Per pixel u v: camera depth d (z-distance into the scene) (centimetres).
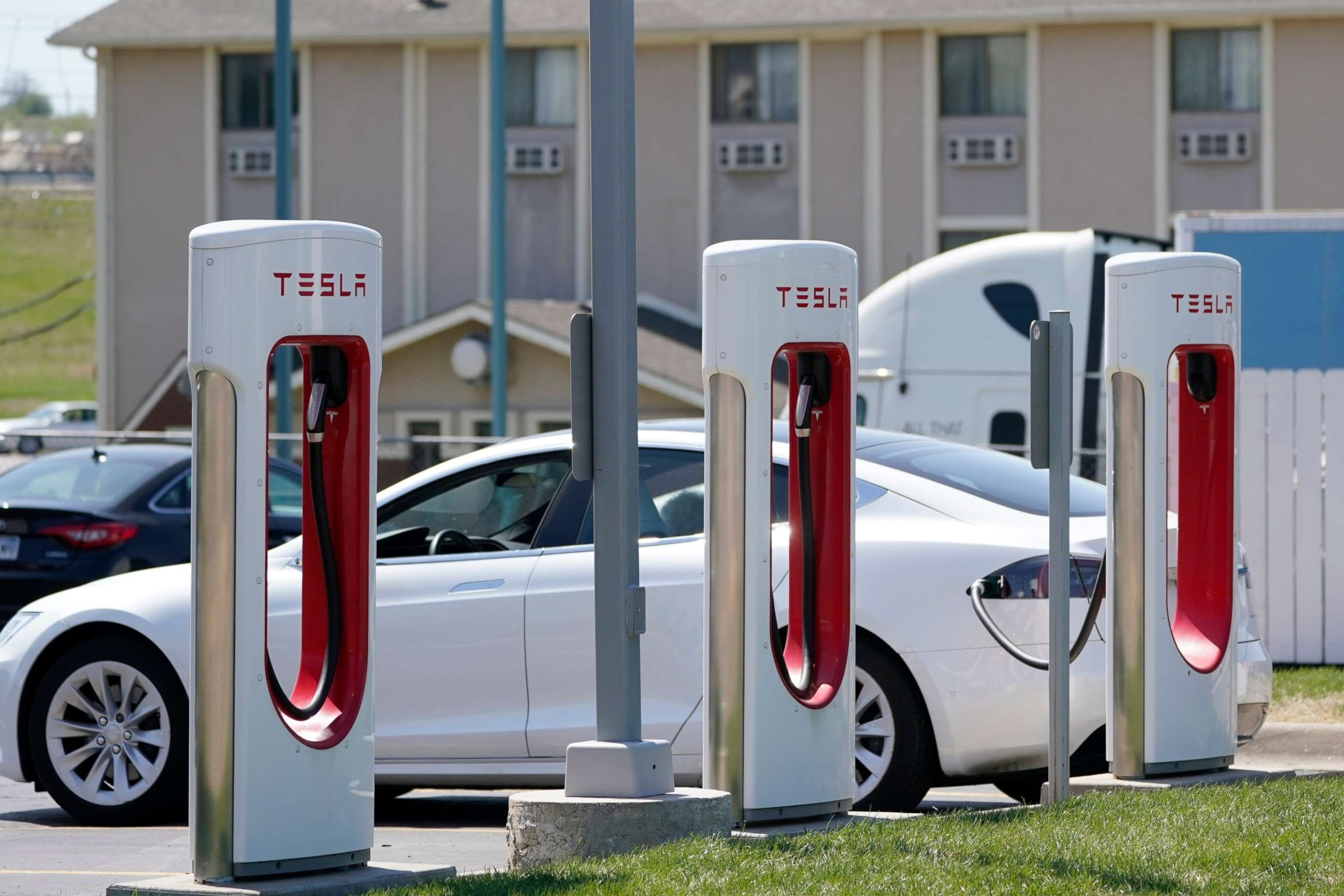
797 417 1605
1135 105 7794
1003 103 7950
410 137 8350
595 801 1467
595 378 1506
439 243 8369
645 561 1880
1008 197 7931
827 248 1579
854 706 1623
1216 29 7750
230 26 8419
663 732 1841
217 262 1316
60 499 3027
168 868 1681
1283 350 3462
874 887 1284
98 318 8538
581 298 8288
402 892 1305
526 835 1481
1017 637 1794
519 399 7312
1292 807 1580
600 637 1508
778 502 1862
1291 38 7681
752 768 1541
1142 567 1753
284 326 1334
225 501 1317
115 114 8538
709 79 8156
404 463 4616
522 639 1902
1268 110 7694
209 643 1320
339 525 1410
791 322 1552
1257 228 3466
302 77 8419
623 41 1506
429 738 1923
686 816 1474
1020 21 7812
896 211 8012
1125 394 1752
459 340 7388
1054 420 1658
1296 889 1281
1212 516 1855
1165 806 1593
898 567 1814
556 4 8344
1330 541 3095
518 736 1894
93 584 2067
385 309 8394
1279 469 3114
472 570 1942
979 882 1300
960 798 2148
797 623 1634
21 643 2011
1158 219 7781
